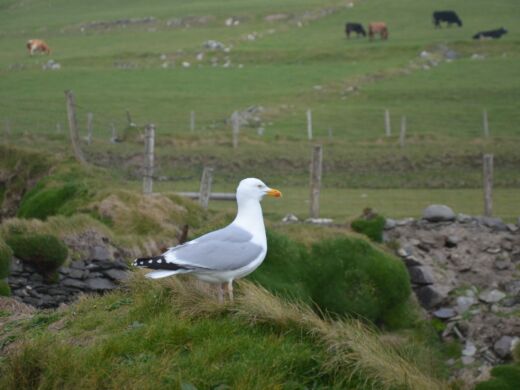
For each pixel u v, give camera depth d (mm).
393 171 36750
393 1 103375
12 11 124000
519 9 95250
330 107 53969
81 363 8492
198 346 8836
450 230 20328
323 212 26891
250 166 37531
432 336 17078
